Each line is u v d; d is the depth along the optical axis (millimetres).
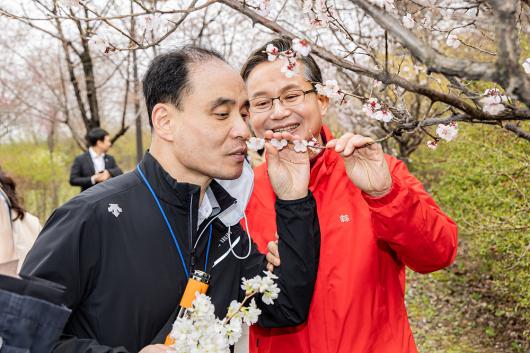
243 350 2137
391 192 1608
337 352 1792
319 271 1848
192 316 1190
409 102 6008
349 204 1929
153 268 1360
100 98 12250
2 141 17500
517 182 3840
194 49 1417
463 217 4383
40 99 10766
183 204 1417
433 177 6594
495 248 4055
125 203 1384
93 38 1381
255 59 1958
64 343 1255
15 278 1096
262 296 1467
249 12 1211
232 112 1372
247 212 2070
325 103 2133
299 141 1610
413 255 1714
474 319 4863
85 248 1307
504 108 1077
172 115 1376
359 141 1483
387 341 1805
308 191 1676
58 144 19984
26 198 13484
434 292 5723
